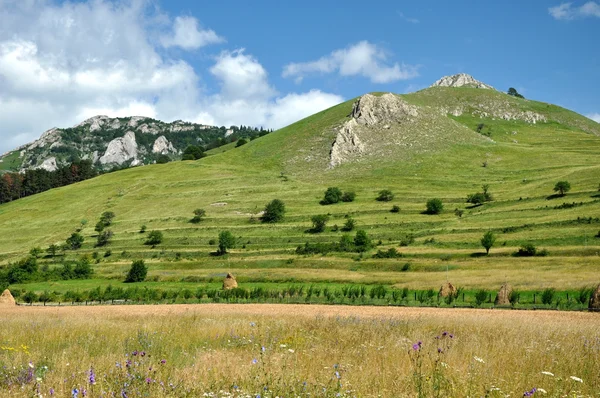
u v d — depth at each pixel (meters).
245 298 63.84
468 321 27.69
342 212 150.25
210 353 17.59
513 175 177.25
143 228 147.88
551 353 16.28
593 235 97.88
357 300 58.19
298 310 45.06
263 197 175.62
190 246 129.00
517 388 11.92
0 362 14.87
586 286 59.00
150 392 11.11
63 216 178.38
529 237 103.56
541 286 61.88
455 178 179.88
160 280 95.81
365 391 11.61
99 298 69.38
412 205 151.62
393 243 114.75
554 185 149.88
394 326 24.66
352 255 104.56
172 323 27.58
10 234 163.50
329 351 17.22
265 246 123.19
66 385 11.84
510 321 28.23
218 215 158.50
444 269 86.94
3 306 64.00
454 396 11.18
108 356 16.41
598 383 12.84
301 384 11.59
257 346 18.59
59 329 24.88
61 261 125.56
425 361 14.82
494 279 70.00
